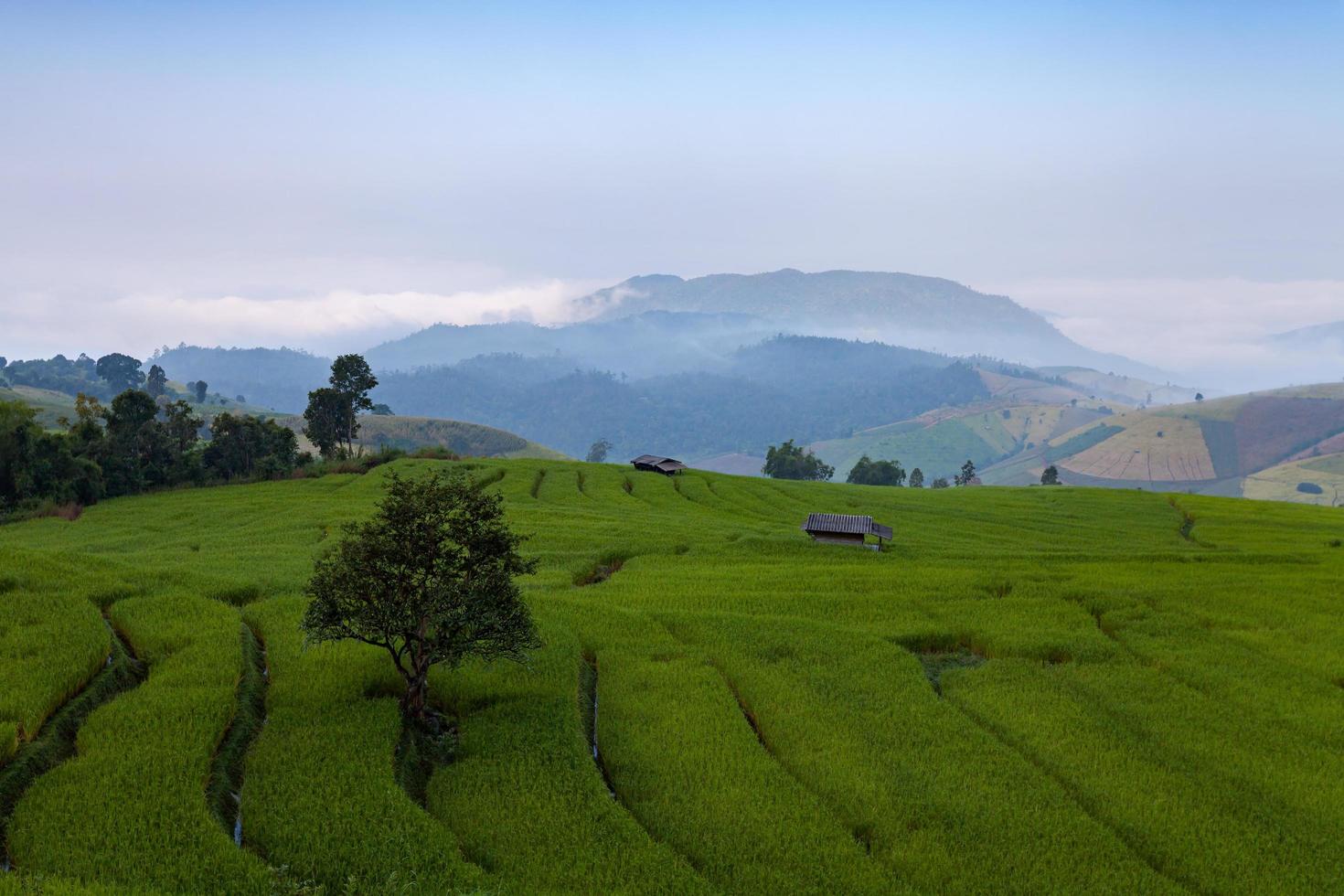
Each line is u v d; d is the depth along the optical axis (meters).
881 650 44.06
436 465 135.50
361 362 150.12
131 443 117.81
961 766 31.98
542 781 29.58
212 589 48.88
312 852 24.69
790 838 26.92
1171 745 34.47
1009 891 24.95
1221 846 27.44
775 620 48.91
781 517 100.88
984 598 55.31
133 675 37.03
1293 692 39.94
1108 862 26.31
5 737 28.38
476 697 36.38
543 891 23.61
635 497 114.00
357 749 30.66
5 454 100.69
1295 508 113.06
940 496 126.44
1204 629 49.47
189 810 25.94
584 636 45.31
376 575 32.66
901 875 25.48
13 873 22.69
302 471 133.62
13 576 46.50
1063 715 37.00
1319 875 26.02
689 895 23.70
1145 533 94.56
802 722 35.50
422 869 24.03
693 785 30.12
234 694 34.59
